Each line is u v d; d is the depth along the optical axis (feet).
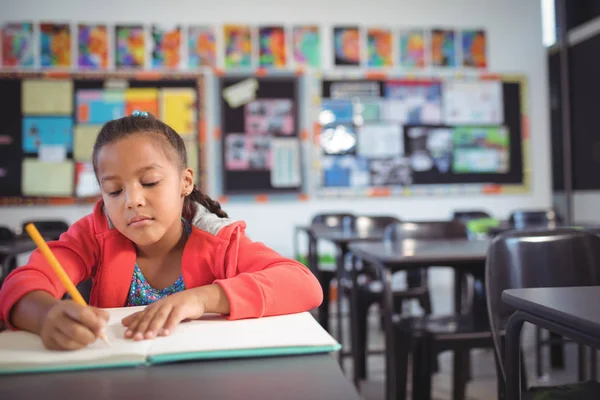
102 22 15.53
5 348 1.83
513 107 16.87
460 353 6.34
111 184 2.40
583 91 16.76
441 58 16.63
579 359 5.80
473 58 16.75
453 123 16.60
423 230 7.79
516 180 16.81
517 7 16.99
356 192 16.19
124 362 1.68
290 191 15.98
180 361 1.72
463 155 16.61
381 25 16.46
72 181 15.31
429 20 16.65
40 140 15.28
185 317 2.06
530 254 4.03
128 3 15.62
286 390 1.46
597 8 16.14
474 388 7.55
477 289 6.25
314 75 16.11
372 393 7.52
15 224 15.15
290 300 2.33
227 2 15.96
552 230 4.13
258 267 2.67
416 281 9.98
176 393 1.45
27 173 15.21
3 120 15.17
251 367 1.66
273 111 15.99
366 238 8.45
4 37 15.23
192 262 2.79
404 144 16.40
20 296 2.14
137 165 2.37
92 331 1.82
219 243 2.78
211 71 15.79
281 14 16.12
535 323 2.48
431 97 16.52
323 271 10.49
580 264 4.05
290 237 16.01
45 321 1.86
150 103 15.60
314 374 1.59
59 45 15.38
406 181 16.38
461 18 16.78
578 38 16.93
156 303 2.08
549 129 17.03
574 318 2.10
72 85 15.37
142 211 2.39
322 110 16.12
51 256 2.08
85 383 1.54
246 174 15.87
